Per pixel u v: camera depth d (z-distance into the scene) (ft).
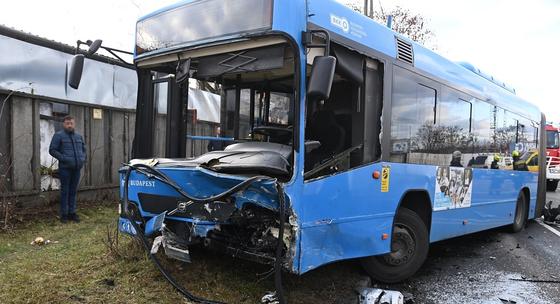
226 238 13.80
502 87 28.84
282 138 16.51
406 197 18.13
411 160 17.44
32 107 24.29
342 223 14.03
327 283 16.21
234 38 13.09
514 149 29.55
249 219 12.82
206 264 16.37
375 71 15.57
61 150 23.09
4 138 22.86
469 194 22.66
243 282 14.99
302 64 12.39
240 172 12.73
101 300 13.01
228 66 13.82
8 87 22.99
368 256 15.33
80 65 15.79
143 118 17.13
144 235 14.58
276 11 12.30
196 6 14.46
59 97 25.99
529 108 32.94
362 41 14.84
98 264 16.03
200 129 35.81
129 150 31.63
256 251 13.07
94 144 28.76
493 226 26.27
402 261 17.52
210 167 12.82
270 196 12.24
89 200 28.32
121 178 16.06
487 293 17.22
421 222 18.16
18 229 21.09
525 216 32.37
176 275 15.15
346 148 14.93
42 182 25.13
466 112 22.25
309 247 12.80
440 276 19.45
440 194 19.65
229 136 18.25
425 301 16.11
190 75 16.29
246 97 17.74
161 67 16.76
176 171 13.35
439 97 19.53
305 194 12.62
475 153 23.35
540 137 35.37
